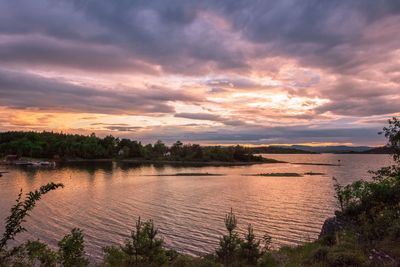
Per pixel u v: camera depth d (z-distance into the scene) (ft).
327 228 64.64
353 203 63.87
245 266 51.26
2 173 418.72
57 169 500.33
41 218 152.15
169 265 55.52
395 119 54.95
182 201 205.67
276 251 65.00
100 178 363.35
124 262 52.44
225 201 205.57
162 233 127.34
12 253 30.30
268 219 152.25
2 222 135.13
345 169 527.40
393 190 58.23
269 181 333.01
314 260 44.96
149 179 353.72
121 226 138.92
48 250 39.11
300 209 177.06
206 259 56.49
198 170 503.61
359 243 46.91
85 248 104.63
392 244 44.16
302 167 593.83
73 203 196.34
